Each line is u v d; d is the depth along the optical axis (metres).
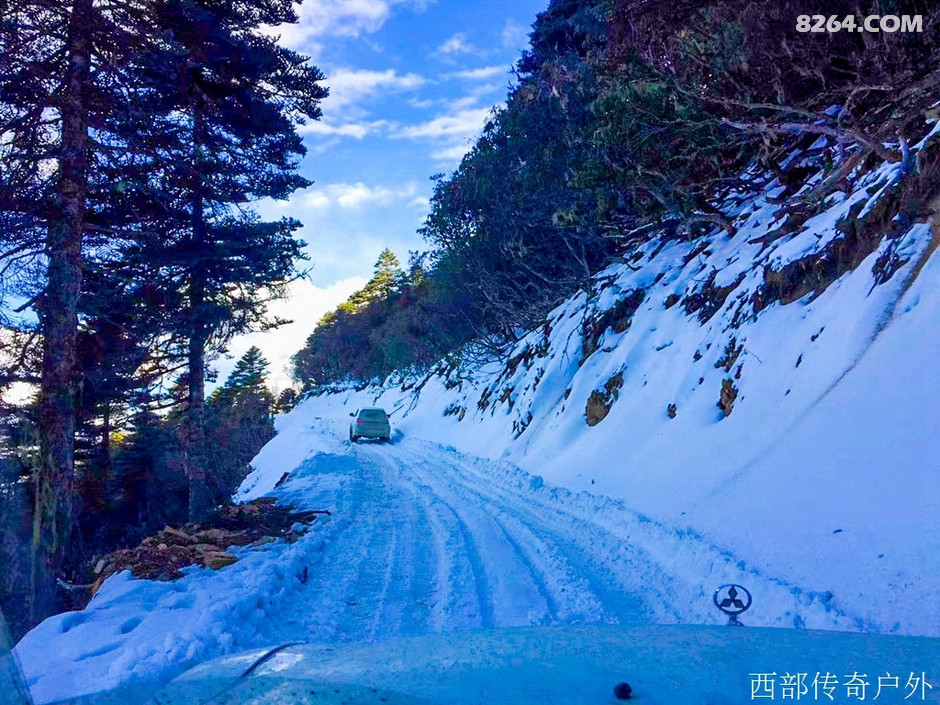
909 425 6.09
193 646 4.30
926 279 7.37
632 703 1.49
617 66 14.01
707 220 14.63
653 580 6.35
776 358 9.36
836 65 11.25
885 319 7.64
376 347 52.88
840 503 6.04
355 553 7.71
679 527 7.64
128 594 5.78
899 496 5.52
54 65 11.10
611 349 15.51
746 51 10.59
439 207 23.91
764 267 10.96
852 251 9.20
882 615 4.49
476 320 28.09
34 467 9.07
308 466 15.67
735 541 6.67
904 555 4.94
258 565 6.71
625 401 13.08
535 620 5.31
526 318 23.23
